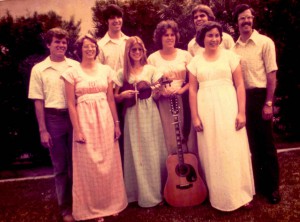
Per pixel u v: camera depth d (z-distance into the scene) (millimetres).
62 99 3629
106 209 3600
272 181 3742
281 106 6293
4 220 3896
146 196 3809
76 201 3553
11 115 6000
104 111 3529
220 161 3480
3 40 5949
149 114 3805
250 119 3803
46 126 3686
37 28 5977
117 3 6039
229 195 3463
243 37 3766
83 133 3453
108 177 3520
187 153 3807
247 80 3727
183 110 3957
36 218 3896
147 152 3793
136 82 3783
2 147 6156
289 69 5969
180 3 5598
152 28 5938
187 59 4031
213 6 5652
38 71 3613
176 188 3805
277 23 5859
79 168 3531
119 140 4078
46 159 6438
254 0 5832
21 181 5516
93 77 3525
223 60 3592
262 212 3475
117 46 4223
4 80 5895
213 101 3523
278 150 5879
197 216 3527
